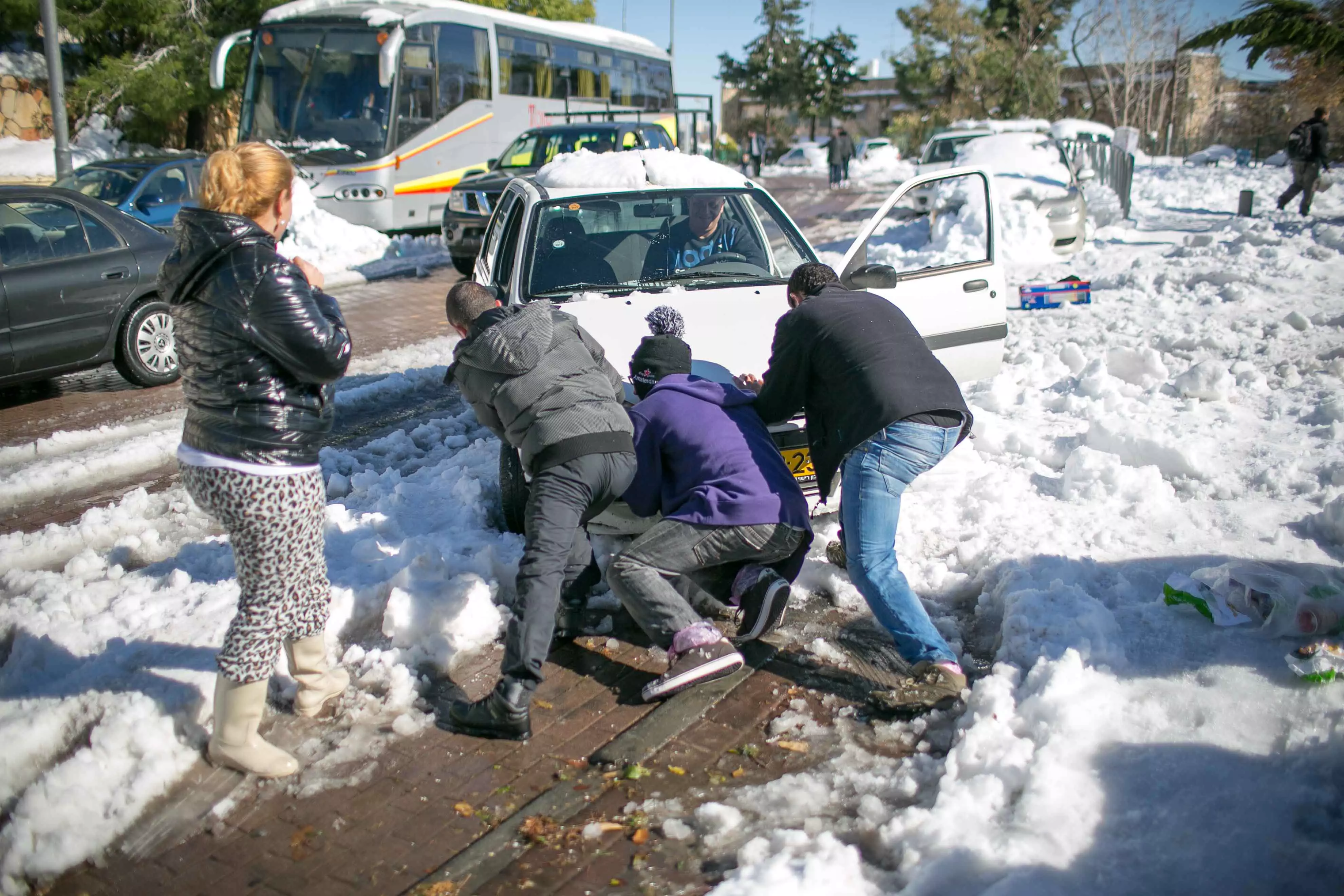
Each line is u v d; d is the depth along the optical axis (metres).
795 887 2.64
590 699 3.75
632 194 5.89
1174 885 2.61
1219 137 41.94
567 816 3.08
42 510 5.88
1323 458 5.33
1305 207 15.53
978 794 2.96
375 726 3.57
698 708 3.64
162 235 8.52
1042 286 9.77
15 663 3.83
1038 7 45.25
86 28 19.97
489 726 3.46
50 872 2.91
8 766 3.28
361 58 16.16
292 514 3.09
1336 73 16.86
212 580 4.59
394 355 9.55
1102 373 6.97
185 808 3.17
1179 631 3.75
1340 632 3.59
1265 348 7.52
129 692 3.48
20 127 21.81
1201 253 11.62
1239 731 3.16
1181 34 40.34
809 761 3.33
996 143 15.08
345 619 4.16
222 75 16.23
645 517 4.08
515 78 19.50
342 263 14.86
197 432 3.00
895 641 3.76
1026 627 3.76
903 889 2.66
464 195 13.86
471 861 2.88
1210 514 4.77
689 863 2.86
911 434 3.56
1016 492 5.19
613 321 5.04
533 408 3.58
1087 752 3.12
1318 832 2.74
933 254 12.09
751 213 5.98
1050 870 2.66
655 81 25.67
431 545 4.52
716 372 4.40
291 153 16.16
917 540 4.77
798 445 4.53
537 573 3.44
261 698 3.25
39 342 7.52
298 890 2.82
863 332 3.70
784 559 3.99
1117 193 17.12
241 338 2.91
